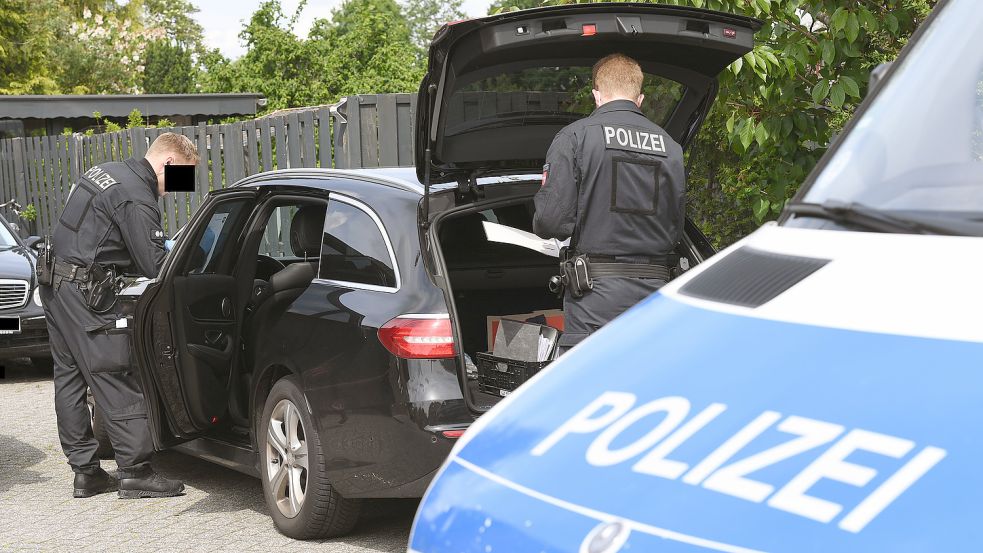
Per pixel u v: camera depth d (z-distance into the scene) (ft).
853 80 20.43
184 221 42.50
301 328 16.58
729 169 26.23
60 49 159.53
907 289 5.81
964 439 4.61
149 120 75.31
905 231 6.58
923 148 7.54
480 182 16.67
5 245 37.50
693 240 16.90
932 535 4.24
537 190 16.51
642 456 5.33
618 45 15.89
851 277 6.15
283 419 17.28
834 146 8.04
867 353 5.38
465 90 15.44
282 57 85.97
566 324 15.39
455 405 14.69
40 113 73.05
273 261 20.57
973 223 6.44
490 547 5.37
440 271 15.14
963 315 5.40
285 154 36.35
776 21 20.81
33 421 28.55
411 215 15.94
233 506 19.45
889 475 4.58
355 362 15.47
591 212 15.03
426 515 5.96
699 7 19.93
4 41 117.60
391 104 33.19
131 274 20.34
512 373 14.87
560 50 15.62
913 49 8.39
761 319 6.09
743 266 6.97
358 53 90.43
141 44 190.80
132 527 18.35
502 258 18.93
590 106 17.08
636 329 6.75
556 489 5.42
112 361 19.92
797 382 5.38
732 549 4.56
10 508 20.01
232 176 39.73
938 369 5.08
